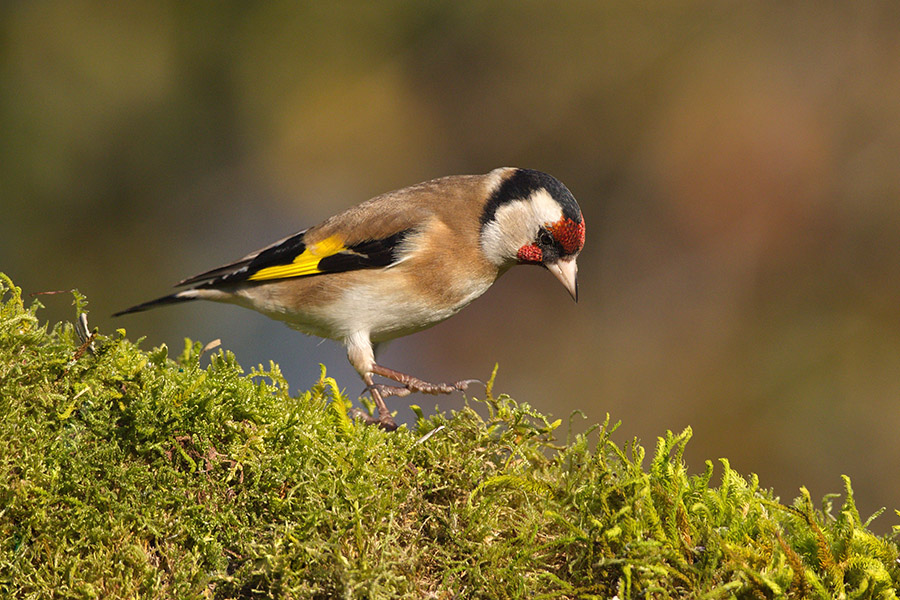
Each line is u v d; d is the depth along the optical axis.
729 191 13.51
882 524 11.84
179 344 13.05
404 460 3.86
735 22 13.59
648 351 13.52
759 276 13.48
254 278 7.38
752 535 3.51
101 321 12.70
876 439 12.34
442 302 7.27
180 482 3.59
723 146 13.40
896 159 13.21
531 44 13.57
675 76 13.55
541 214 7.23
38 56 12.23
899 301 12.91
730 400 12.99
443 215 7.24
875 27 13.44
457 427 4.05
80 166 12.52
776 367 13.02
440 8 13.36
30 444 3.50
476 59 13.47
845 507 3.55
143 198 12.93
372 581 3.39
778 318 13.35
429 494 3.85
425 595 3.56
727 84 13.42
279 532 3.53
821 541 3.40
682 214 13.68
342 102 13.08
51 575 3.38
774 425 12.72
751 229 13.50
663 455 3.70
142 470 3.56
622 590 3.33
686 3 13.66
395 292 7.14
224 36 12.85
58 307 12.57
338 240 7.21
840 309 13.19
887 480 12.09
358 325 7.22
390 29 13.29
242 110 12.98
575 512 3.69
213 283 7.57
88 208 12.67
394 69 13.32
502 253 7.30
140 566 3.43
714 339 13.36
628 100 13.59
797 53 13.55
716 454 12.73
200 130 12.95
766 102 13.45
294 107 13.02
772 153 13.44
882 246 13.20
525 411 4.09
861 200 13.31
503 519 3.71
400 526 3.68
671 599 3.37
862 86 13.40
